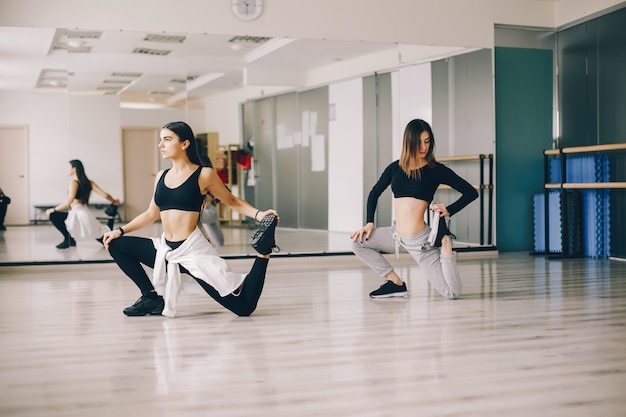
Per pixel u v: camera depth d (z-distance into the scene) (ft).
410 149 15.65
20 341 11.91
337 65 29.22
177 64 25.71
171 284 13.97
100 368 10.02
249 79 28.58
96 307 15.46
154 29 22.59
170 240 14.11
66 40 23.44
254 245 13.89
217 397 8.48
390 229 16.22
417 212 15.83
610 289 17.61
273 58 27.17
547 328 12.67
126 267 14.43
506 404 8.09
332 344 11.46
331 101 33.01
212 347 11.33
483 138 26.20
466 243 25.73
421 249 15.87
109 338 12.11
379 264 16.34
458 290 15.99
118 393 8.71
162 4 22.54
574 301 15.74
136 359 10.54
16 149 48.24
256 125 31.45
